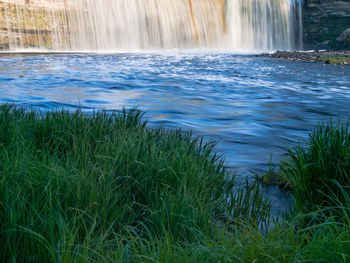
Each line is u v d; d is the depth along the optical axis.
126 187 3.61
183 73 18.02
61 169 3.47
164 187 3.53
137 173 3.82
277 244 2.47
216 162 5.55
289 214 3.66
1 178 3.14
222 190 4.13
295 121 8.77
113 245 2.78
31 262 2.45
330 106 10.80
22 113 6.59
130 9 34.75
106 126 5.51
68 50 31.72
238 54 32.25
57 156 4.30
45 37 30.33
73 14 31.62
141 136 5.06
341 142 3.99
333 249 2.36
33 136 5.11
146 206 3.28
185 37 38.44
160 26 36.66
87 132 5.11
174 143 4.85
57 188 3.08
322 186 3.71
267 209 3.91
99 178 3.36
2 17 27.70
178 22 37.81
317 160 3.93
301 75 17.84
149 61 23.95
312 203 3.76
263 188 4.59
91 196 3.05
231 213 3.70
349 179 3.60
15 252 2.43
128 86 13.82
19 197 2.87
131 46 35.12
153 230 2.98
